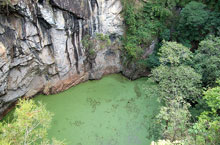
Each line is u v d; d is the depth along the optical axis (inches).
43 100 489.4
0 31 335.6
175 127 306.8
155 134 376.5
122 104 506.3
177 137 304.0
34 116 235.9
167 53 406.6
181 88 376.5
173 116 315.6
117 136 426.3
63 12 413.4
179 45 417.4
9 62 366.0
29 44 396.5
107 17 506.9
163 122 428.1
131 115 477.4
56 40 437.7
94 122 452.4
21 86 436.5
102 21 501.4
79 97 513.7
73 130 428.1
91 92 534.6
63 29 432.1
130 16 530.3
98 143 409.4
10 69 388.5
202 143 234.1
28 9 354.9
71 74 520.7
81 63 524.4
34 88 479.5
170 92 392.8
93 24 490.3
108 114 475.8
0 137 215.6
